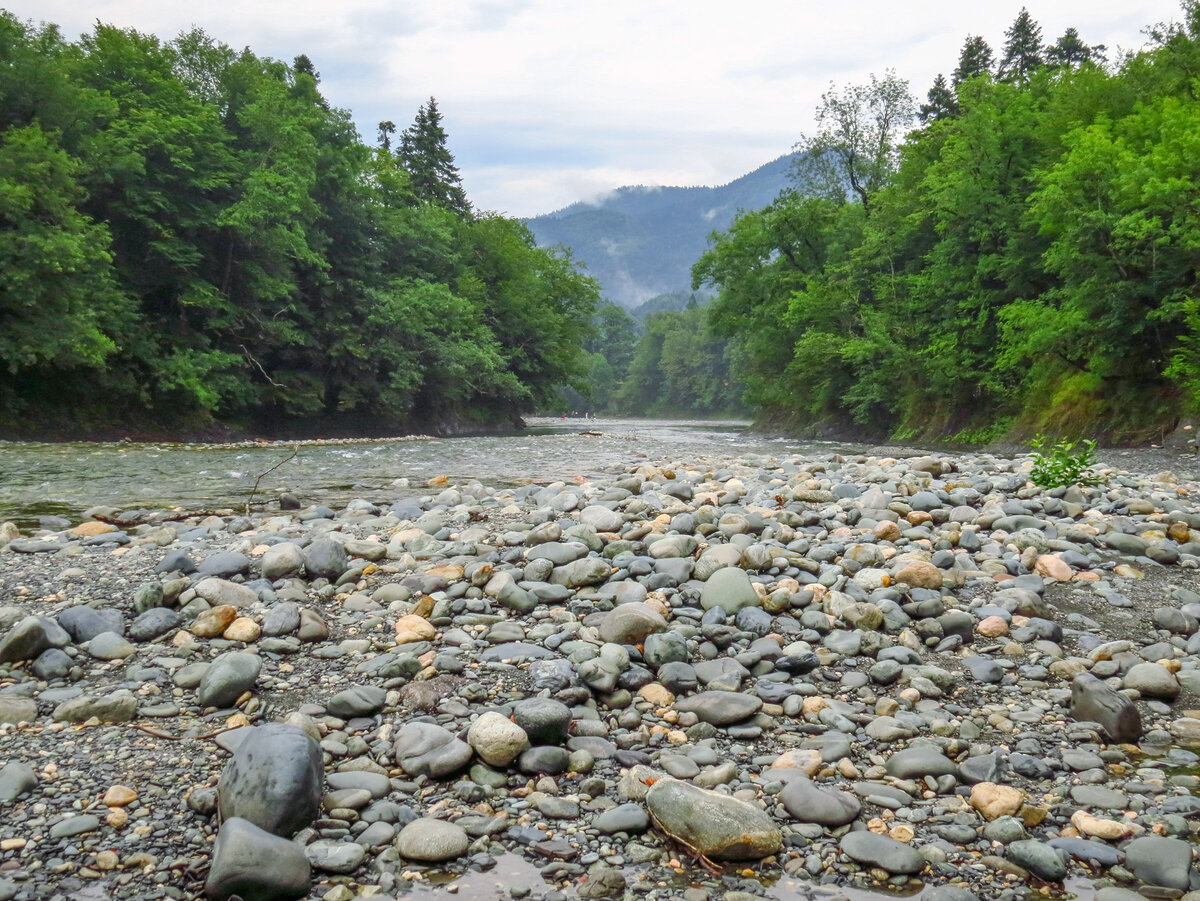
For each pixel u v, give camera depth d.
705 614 5.14
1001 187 28.92
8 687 4.04
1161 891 2.70
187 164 29.64
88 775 3.28
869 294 38.09
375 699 4.00
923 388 31.23
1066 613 5.56
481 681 4.26
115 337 26.86
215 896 2.56
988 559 6.45
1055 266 23.25
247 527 8.09
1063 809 3.27
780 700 4.28
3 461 16.11
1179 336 20.22
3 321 23.14
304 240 33.84
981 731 4.01
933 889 2.70
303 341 35.66
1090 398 23.11
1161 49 28.80
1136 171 20.45
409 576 5.72
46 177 23.55
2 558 6.18
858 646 4.86
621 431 50.16
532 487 10.88
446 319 43.59
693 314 131.00
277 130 34.38
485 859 2.88
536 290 56.38
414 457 19.81
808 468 13.03
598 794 3.35
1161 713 4.18
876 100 44.00
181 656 4.47
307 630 4.79
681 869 2.86
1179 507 8.86
